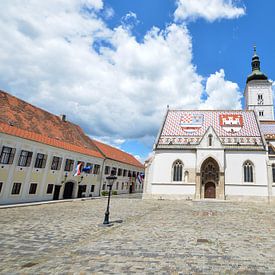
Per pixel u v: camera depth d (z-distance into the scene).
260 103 66.06
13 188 30.11
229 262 8.11
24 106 38.47
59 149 38.25
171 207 28.53
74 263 7.86
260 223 17.02
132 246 10.05
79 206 28.12
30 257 8.51
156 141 47.03
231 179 42.25
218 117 51.03
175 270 7.28
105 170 53.44
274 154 44.84
